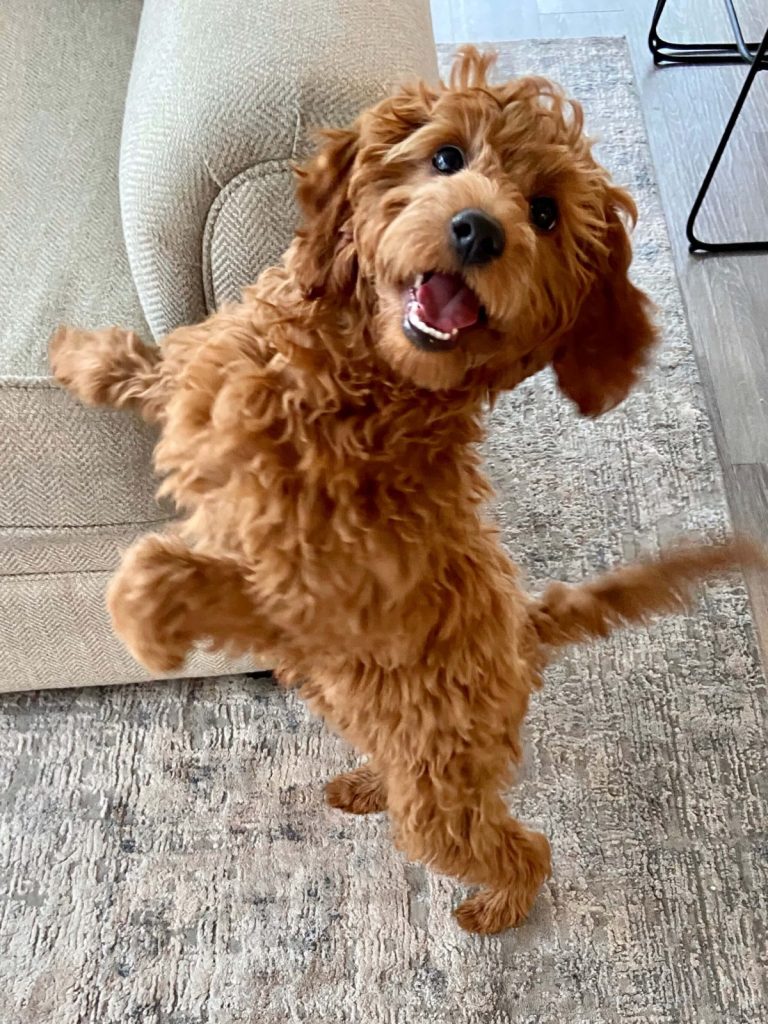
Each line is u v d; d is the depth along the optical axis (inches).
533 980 46.9
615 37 88.6
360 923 47.8
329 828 50.3
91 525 42.1
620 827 51.5
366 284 31.3
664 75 86.4
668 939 48.3
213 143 33.6
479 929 47.2
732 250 75.4
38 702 53.2
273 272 33.9
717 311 72.4
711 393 68.5
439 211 28.5
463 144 31.2
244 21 35.2
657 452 65.5
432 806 37.7
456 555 33.6
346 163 31.5
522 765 53.0
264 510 31.2
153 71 36.4
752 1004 46.8
